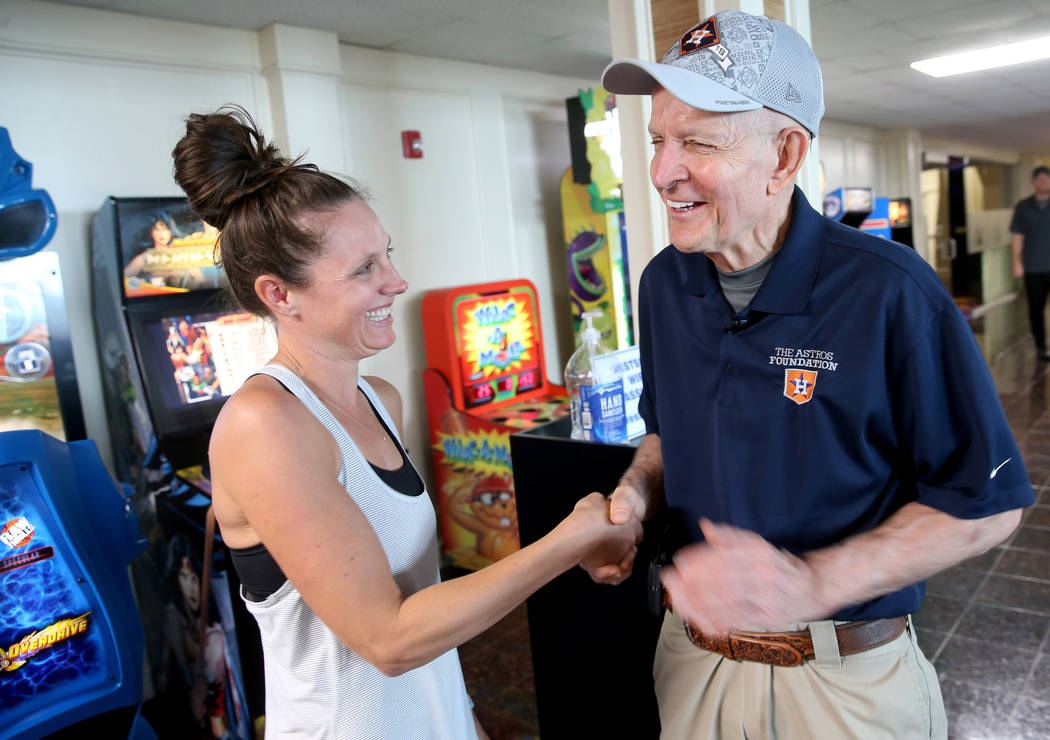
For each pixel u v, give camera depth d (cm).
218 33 317
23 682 179
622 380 176
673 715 129
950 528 97
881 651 110
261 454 88
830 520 108
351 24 331
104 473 206
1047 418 544
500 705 264
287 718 103
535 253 484
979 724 233
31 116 270
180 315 264
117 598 203
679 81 96
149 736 216
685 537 126
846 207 499
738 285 114
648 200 218
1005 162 1655
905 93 691
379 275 101
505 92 450
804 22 220
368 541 91
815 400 105
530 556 99
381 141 388
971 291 1145
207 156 97
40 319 220
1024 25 471
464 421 375
